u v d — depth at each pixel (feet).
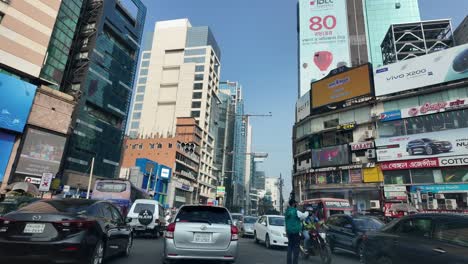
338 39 205.98
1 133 88.74
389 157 96.58
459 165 83.15
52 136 102.01
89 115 179.32
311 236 29.84
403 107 99.96
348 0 236.02
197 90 320.29
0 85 88.58
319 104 126.21
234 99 486.79
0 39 99.09
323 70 199.82
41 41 110.22
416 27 185.78
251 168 520.42
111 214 23.61
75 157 165.58
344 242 34.60
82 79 176.45
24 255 16.11
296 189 131.64
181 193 228.22
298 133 140.46
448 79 92.48
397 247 17.79
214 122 350.84
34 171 95.45
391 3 227.61
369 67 112.06
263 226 43.88
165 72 345.92
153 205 48.06
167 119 324.19
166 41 355.77
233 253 21.18
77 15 155.02
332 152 112.78
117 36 209.05
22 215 17.04
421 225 17.25
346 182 105.40
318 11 214.90
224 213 22.81
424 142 90.74
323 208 60.70
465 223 14.97
